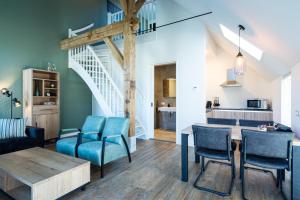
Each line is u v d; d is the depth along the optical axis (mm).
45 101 4812
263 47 2975
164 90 6863
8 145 3182
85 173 2266
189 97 4414
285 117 4117
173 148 4215
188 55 4414
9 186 2217
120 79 5238
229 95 5641
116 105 4434
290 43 2133
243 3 1931
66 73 5367
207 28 4395
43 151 2713
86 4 5984
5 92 3949
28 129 3750
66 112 5395
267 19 1933
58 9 5145
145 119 5152
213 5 2764
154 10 5023
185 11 4418
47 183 1853
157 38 4879
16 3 4246
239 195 2248
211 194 2268
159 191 2332
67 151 3045
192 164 3230
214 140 2342
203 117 4242
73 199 2145
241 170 2371
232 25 2947
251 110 5012
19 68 4320
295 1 1329
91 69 4945
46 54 4867
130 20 3801
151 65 5117
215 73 5773
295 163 1974
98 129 3436
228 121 3193
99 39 4367
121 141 3158
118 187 2426
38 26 4684
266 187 2438
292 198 1993
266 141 2031
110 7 6941
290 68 3066
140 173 2854
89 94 6152
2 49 4027
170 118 6414
